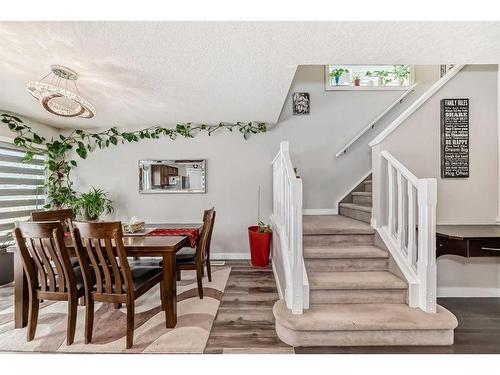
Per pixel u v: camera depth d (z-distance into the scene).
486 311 2.64
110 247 2.09
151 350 2.06
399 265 2.47
